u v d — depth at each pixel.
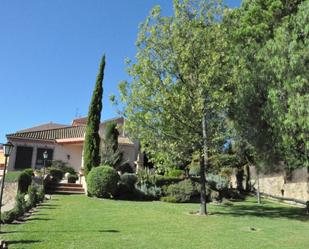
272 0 15.15
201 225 13.07
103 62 25.14
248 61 14.41
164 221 13.54
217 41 15.89
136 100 15.80
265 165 15.86
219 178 25.64
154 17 16.27
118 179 20.92
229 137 16.36
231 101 15.33
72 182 25.44
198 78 15.61
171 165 17.06
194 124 16.05
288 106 11.91
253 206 21.19
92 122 24.08
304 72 11.49
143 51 16.20
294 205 22.78
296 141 12.55
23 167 31.05
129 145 31.56
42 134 33.06
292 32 12.18
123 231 11.23
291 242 10.77
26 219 12.70
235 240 10.69
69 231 10.79
